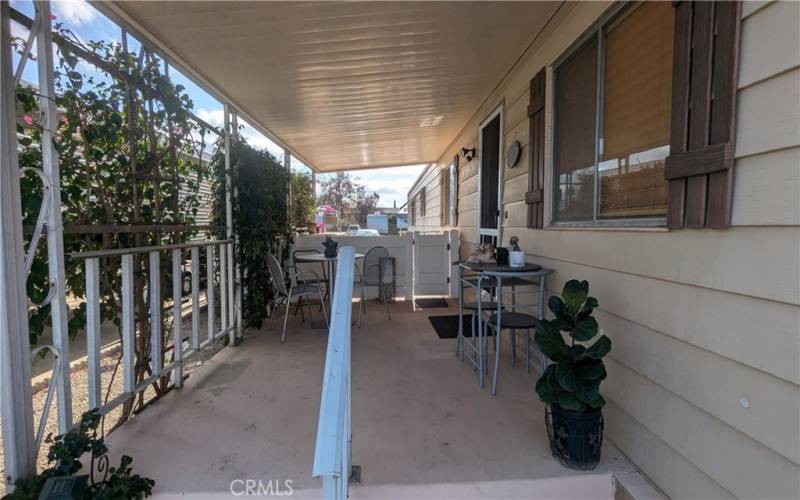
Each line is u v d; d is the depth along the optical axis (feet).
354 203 78.79
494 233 13.26
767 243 3.81
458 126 17.65
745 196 4.02
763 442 3.87
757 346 3.91
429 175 29.71
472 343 10.27
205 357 11.66
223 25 7.69
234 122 12.45
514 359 9.91
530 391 8.30
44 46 5.12
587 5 7.31
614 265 6.37
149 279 8.24
